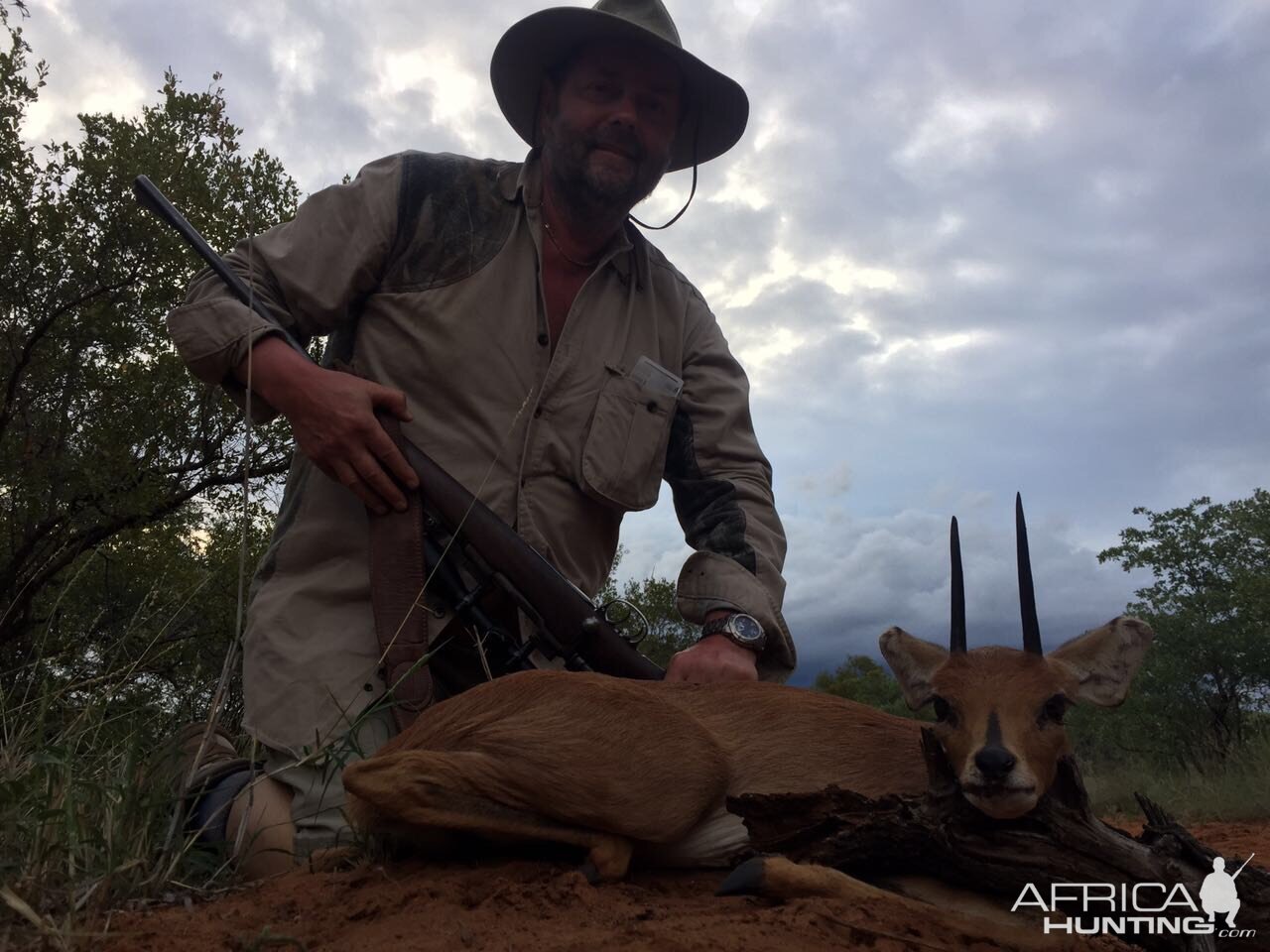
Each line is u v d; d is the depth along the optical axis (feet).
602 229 4.22
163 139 10.69
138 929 2.43
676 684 3.25
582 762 2.78
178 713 4.50
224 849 3.24
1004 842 2.50
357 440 3.58
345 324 4.24
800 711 3.18
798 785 3.02
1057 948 2.39
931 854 2.58
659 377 4.21
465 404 4.02
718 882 2.86
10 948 2.26
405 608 3.58
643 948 2.13
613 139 4.12
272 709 3.59
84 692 3.83
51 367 10.26
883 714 3.24
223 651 7.48
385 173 4.13
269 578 3.87
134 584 8.55
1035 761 2.49
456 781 2.70
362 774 2.66
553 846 2.94
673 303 4.44
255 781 3.21
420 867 2.87
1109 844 2.44
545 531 4.05
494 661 3.74
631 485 4.14
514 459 4.02
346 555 3.82
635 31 4.07
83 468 9.19
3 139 10.24
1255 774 7.55
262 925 2.45
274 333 3.76
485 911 2.42
